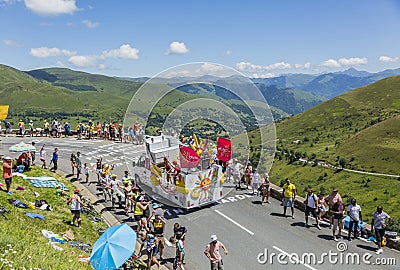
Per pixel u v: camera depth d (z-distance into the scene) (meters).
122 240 9.72
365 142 117.81
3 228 11.02
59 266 9.53
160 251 12.96
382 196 79.06
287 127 171.25
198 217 16.69
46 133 39.00
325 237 14.63
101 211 17.77
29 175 20.91
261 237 14.68
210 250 11.34
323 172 104.19
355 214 14.18
